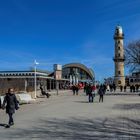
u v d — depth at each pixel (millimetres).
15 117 22625
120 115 23719
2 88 50469
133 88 77375
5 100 18625
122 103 37094
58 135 15172
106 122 19734
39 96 52625
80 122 19766
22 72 72688
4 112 26266
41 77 73188
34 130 16734
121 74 125188
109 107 31156
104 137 14562
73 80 113375
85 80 127375
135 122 19734
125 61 66438
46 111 27062
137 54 65688
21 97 36250
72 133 15672
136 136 14867
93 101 41188
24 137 14766
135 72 66375
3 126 18359
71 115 23781
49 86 83750
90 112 26000
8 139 14297
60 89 95938
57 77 70125
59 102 39781
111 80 130375
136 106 32406
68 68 127188
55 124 18891
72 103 37500
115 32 126500
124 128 17266
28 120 20875
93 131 16250
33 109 29203
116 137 14578
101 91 40344
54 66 70438
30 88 59906
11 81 61281
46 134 15492
